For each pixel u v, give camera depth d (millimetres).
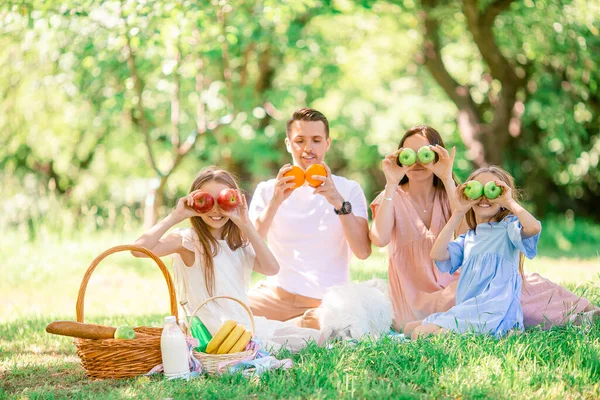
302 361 4195
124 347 4020
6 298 8094
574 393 3652
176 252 4562
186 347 4016
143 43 9211
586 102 14430
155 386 3795
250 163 16625
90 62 10344
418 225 5312
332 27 15406
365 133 18250
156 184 12320
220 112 14453
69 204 16219
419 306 5199
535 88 14398
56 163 16297
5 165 15352
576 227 15906
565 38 12477
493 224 4879
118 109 13203
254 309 5293
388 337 4430
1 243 11188
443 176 5035
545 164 17062
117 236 12109
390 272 5398
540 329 4641
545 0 11938
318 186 5023
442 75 13984
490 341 4297
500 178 4918
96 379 4062
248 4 12281
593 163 15156
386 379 3832
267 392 3664
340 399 3533
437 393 3600
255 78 16125
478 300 4738
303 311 5254
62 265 9953
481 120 15422
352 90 18188
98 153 17094
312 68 16234
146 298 8008
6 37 10625
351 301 4801
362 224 5312
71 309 7332
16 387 4047
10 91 12367
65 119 13758
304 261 5293
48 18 8961
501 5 12438
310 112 5246
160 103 15352
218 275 4520
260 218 5082
